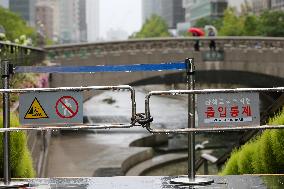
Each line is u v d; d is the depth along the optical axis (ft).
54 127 21.35
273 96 39.73
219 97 21.49
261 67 180.45
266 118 39.60
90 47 169.89
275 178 23.54
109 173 84.53
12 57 83.56
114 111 246.68
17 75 73.26
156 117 216.95
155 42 175.32
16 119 28.58
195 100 22.31
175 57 174.60
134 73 164.04
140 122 21.22
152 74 167.94
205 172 69.56
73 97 21.58
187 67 21.56
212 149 130.93
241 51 179.22
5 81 22.06
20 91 21.40
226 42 181.57
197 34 211.61
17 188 22.31
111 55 170.19
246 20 364.38
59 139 127.24
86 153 105.81
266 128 21.38
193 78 21.59
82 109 21.58
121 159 99.40
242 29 374.84
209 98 21.47
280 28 346.95
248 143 35.73
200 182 22.44
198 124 21.52
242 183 22.61
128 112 240.32
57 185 22.74
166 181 23.21
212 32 224.12
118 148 114.32
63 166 90.74
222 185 22.27
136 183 22.88
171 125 186.39
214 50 177.88
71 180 23.72
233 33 384.06
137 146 128.26
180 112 241.55
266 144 29.37
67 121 21.63
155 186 22.25
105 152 107.86
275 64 180.24
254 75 189.37
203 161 70.03
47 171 85.40
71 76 125.59
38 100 21.66
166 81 195.62
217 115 21.49
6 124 22.20
